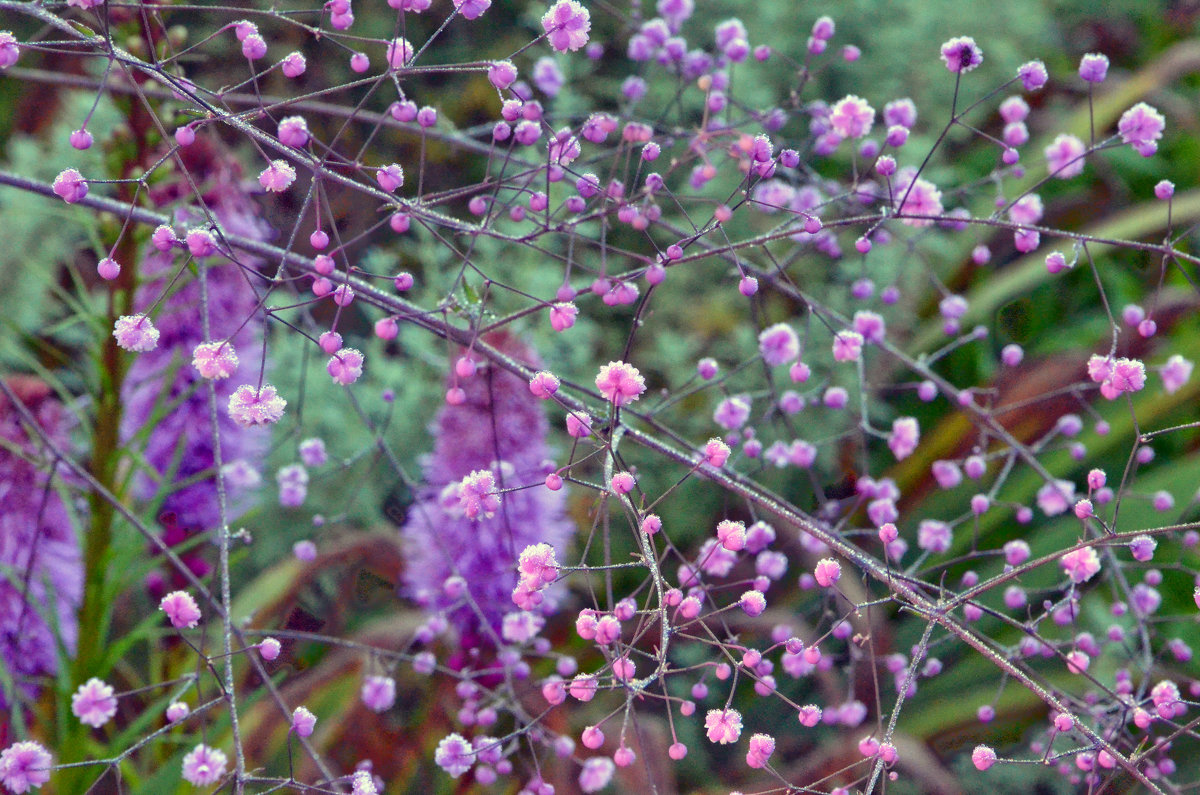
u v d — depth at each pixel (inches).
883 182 33.4
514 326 36.7
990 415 33.9
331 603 38.5
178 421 35.4
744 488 28.7
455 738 29.6
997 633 38.4
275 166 28.0
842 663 37.9
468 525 34.6
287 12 28.4
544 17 27.9
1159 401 42.2
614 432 28.8
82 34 28.7
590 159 30.8
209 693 33.6
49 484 30.9
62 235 41.9
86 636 33.2
